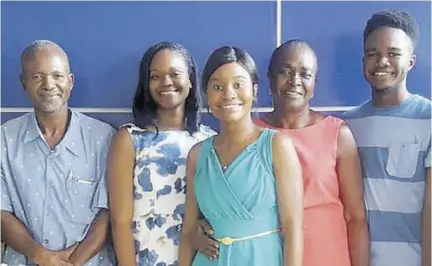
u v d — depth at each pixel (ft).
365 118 6.13
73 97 6.75
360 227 5.90
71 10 6.71
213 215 5.24
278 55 5.75
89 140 6.12
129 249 5.81
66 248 5.92
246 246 5.14
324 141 5.75
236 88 5.10
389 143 5.97
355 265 5.90
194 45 6.72
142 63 5.94
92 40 6.72
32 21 6.72
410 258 5.99
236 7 6.72
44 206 5.91
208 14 6.71
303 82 5.69
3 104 6.77
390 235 5.98
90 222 6.00
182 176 5.83
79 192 5.98
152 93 5.87
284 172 5.16
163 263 5.82
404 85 6.03
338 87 6.79
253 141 5.23
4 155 6.00
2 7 6.70
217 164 5.24
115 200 5.83
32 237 5.91
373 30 6.01
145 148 5.82
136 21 6.72
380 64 5.87
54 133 6.07
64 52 6.23
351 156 5.84
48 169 5.96
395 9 6.72
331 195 5.69
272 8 6.72
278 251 5.21
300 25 6.72
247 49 6.72
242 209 5.11
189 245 5.54
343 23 6.73
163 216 5.81
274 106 5.96
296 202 5.19
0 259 6.09
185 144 5.89
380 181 5.97
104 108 6.79
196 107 6.04
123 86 6.77
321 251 5.59
